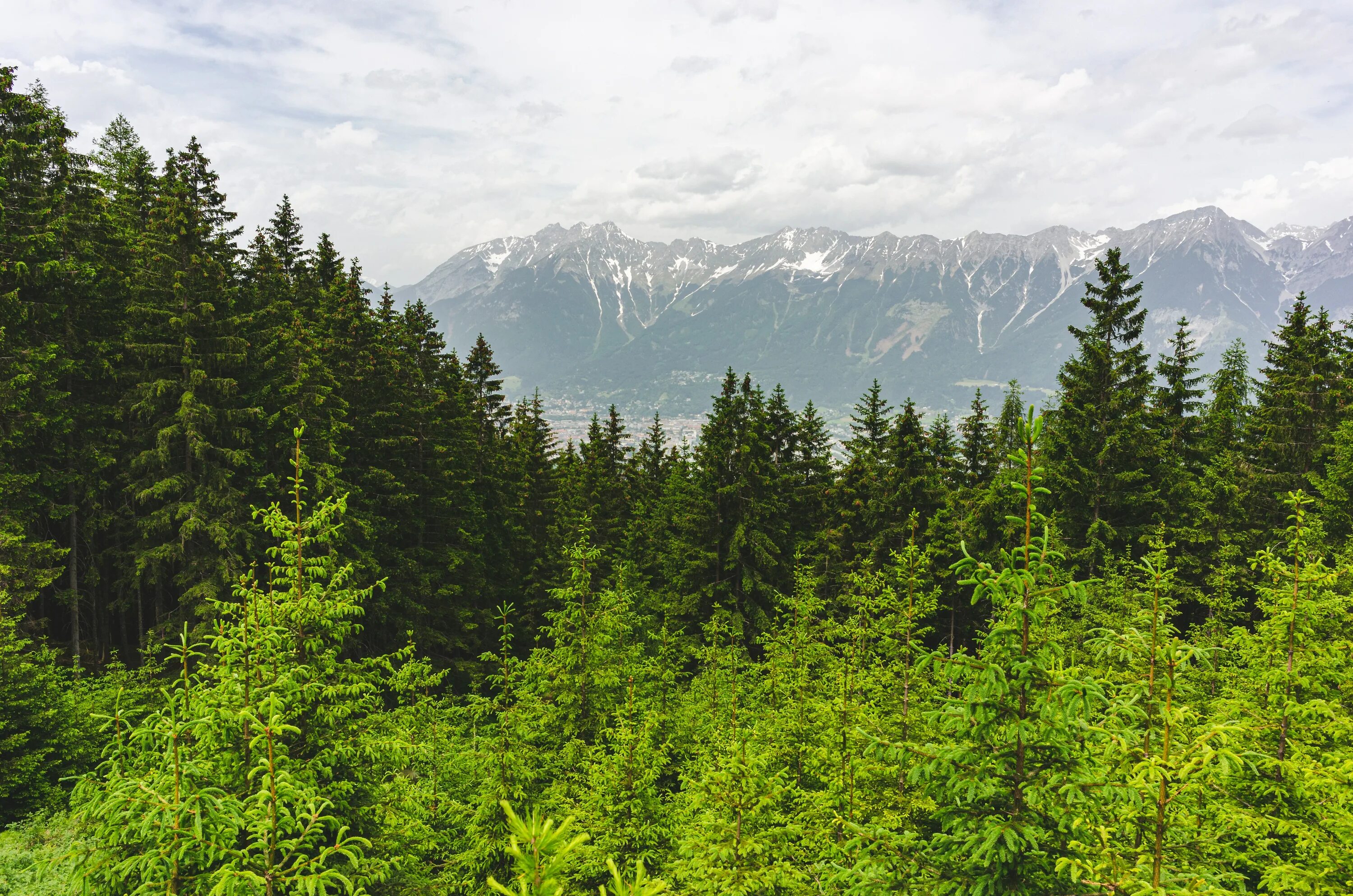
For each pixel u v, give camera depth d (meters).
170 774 5.96
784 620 15.73
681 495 32.34
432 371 34.50
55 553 18.97
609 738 11.20
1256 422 27.89
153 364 22.30
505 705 13.15
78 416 20.81
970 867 5.20
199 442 21.31
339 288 28.14
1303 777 7.03
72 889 10.70
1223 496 24.97
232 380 21.95
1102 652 5.90
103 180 25.41
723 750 10.71
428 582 27.61
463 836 11.85
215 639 7.79
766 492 30.34
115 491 23.14
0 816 13.20
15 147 20.08
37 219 20.25
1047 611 5.38
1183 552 24.72
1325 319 26.59
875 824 8.29
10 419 18.72
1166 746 5.07
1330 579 8.06
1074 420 26.94
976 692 5.16
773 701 13.44
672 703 14.51
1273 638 8.39
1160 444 27.56
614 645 13.83
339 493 22.64
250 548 21.66
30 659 15.66
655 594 31.05
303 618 8.38
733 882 7.61
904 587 12.38
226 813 5.77
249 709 6.67
